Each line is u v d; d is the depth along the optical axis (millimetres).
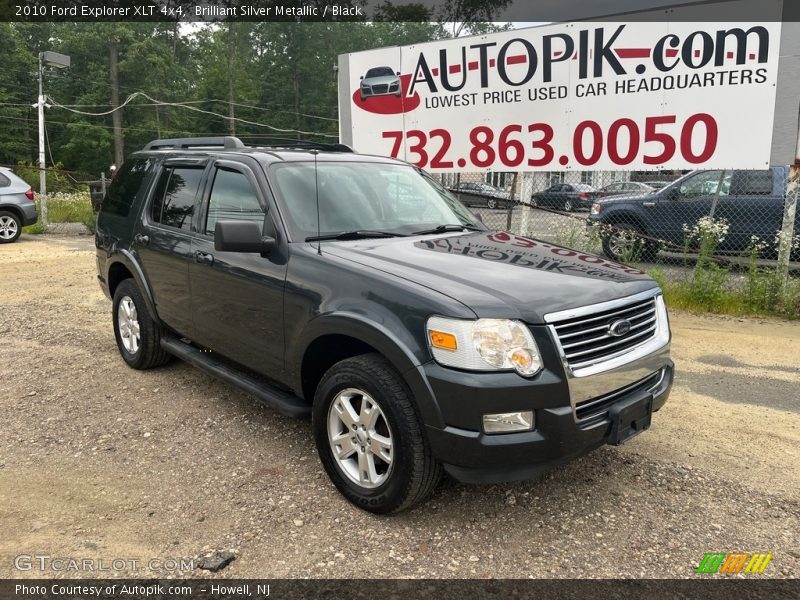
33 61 52938
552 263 3594
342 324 3229
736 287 7965
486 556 2951
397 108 9867
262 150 4488
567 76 8422
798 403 4875
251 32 64875
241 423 4375
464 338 2828
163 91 57094
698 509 3375
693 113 7773
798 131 7430
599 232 8984
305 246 3666
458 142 9406
